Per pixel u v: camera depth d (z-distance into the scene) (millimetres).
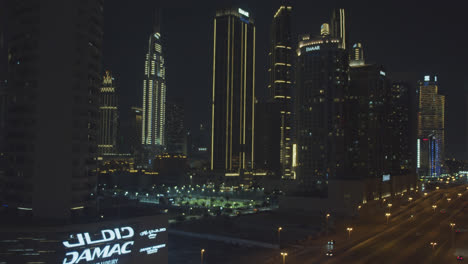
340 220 199250
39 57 113125
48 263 83562
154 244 101938
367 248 133125
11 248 83375
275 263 112000
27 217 99312
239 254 123625
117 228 94062
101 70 127500
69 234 86000
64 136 110438
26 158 111438
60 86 111688
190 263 112062
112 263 92812
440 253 125938
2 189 116750
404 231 168875
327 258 118312
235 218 199750
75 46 114375
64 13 113625
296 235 153750
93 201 118062
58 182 108688
